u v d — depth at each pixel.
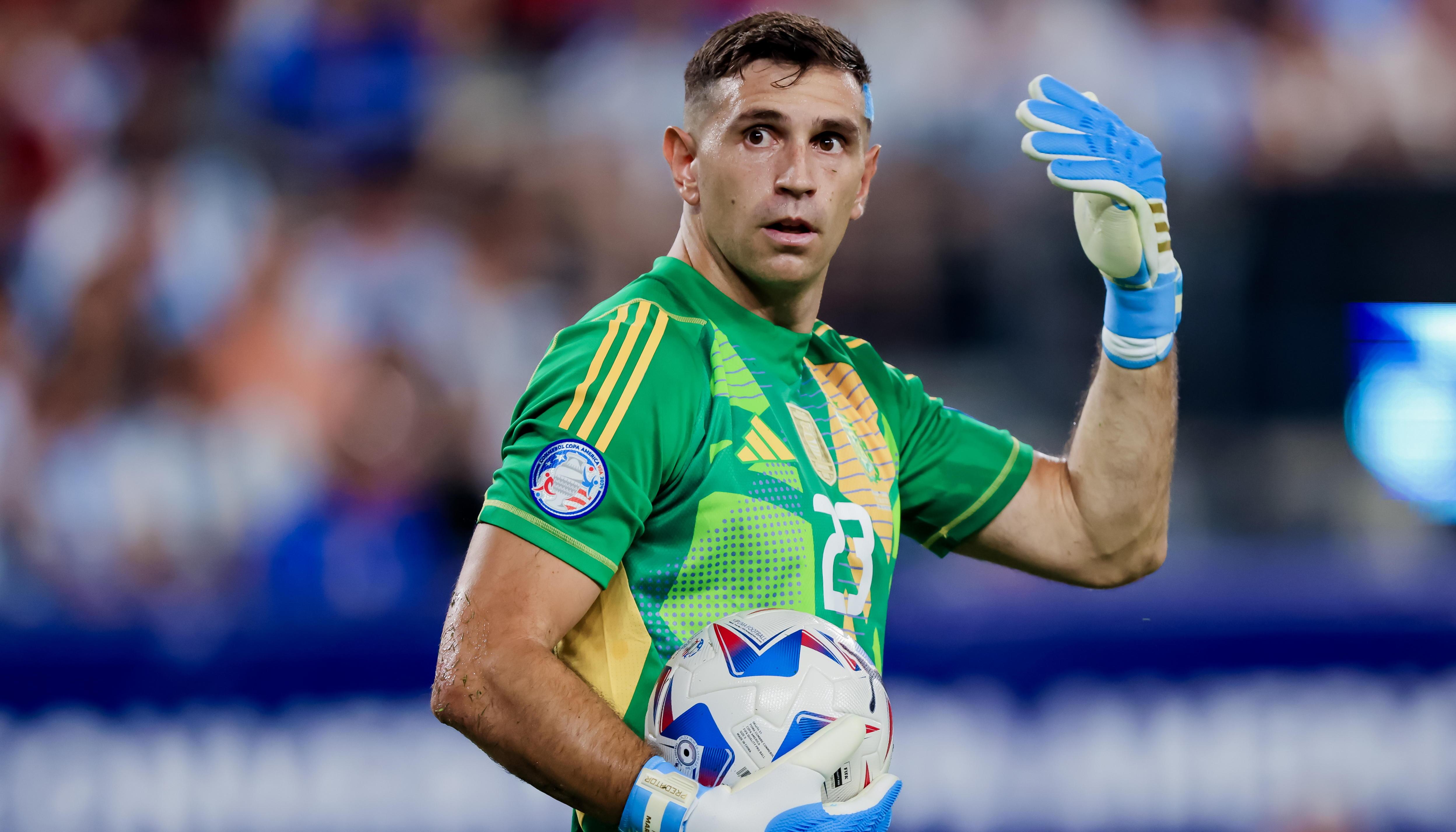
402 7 30.77
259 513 24.89
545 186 29.27
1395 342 24.70
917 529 10.56
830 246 8.84
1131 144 9.70
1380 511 23.19
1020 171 27.36
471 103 30.20
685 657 7.98
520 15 31.16
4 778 18.17
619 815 7.52
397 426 25.31
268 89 30.22
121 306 27.19
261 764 18.33
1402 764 18.83
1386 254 25.17
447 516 25.17
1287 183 27.67
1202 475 23.78
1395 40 29.30
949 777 18.58
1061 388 25.69
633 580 8.34
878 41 28.77
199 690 18.45
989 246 26.72
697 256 9.22
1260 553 20.69
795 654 7.88
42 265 28.27
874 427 9.73
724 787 7.46
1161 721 18.80
